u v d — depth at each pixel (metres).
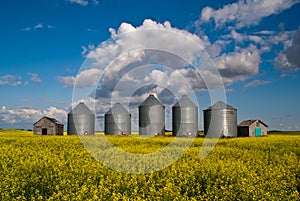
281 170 16.00
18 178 12.97
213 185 12.93
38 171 14.91
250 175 14.12
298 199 11.17
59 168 15.16
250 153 23.73
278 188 12.24
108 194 11.32
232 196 11.55
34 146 25.84
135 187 12.13
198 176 14.55
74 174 14.28
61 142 28.08
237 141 31.81
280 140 32.94
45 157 18.44
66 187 12.21
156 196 11.30
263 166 17.41
